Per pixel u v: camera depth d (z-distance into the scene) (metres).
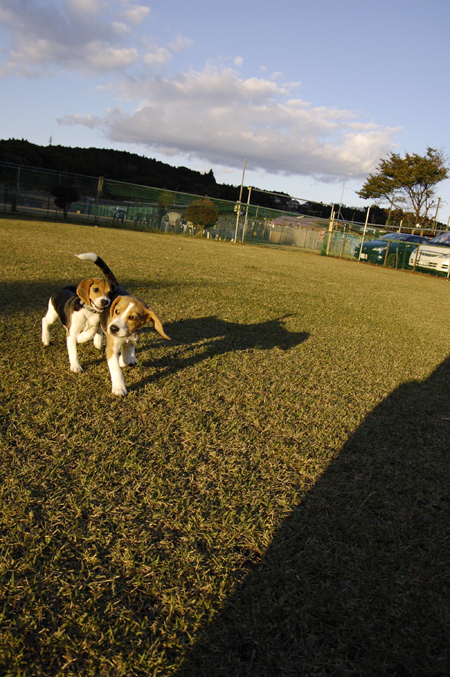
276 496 2.27
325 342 5.41
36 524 1.90
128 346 3.59
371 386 4.07
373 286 12.28
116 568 1.72
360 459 2.73
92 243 12.62
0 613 1.49
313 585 1.74
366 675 1.43
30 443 2.46
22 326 4.42
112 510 2.03
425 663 1.48
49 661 1.38
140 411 2.99
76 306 3.34
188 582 1.70
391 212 53.88
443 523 2.20
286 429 3.01
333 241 28.41
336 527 2.09
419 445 2.99
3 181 23.92
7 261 7.77
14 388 3.09
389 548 1.99
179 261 11.17
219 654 1.44
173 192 26.78
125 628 1.50
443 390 4.17
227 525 2.01
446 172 44.22
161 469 2.38
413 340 6.16
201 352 4.39
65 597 1.59
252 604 1.62
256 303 7.12
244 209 29.30
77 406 2.94
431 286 15.27
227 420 3.02
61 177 24.88
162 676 1.36
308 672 1.42
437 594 1.77
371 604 1.69
